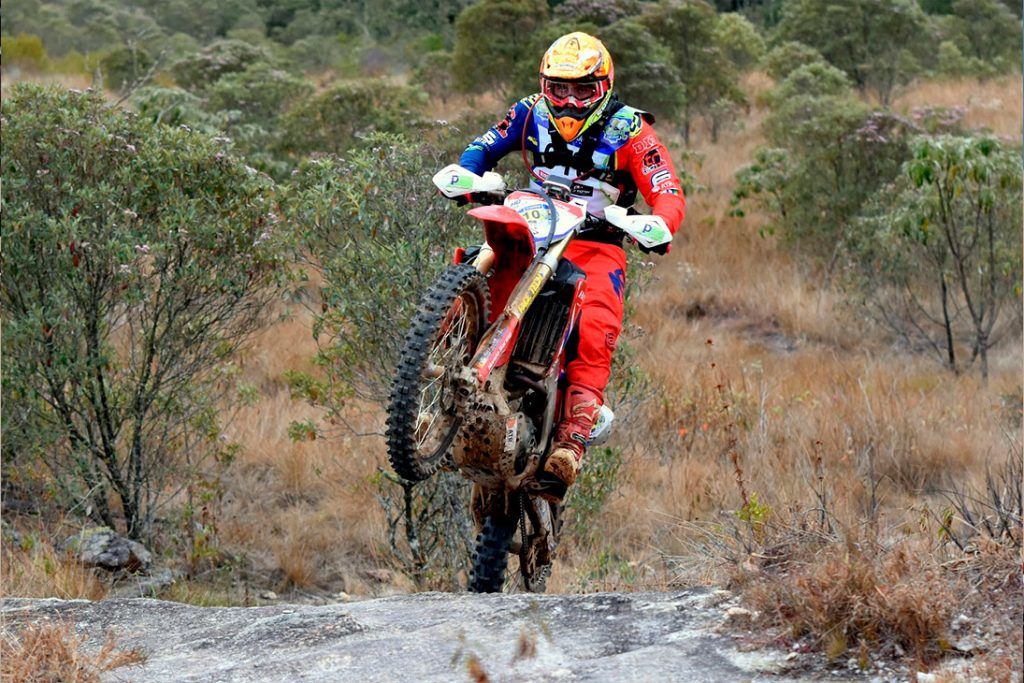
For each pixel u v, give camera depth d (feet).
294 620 16.15
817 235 55.47
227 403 32.45
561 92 16.75
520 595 16.60
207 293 26.84
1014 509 17.22
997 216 44.14
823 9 93.61
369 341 25.57
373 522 29.84
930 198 43.62
